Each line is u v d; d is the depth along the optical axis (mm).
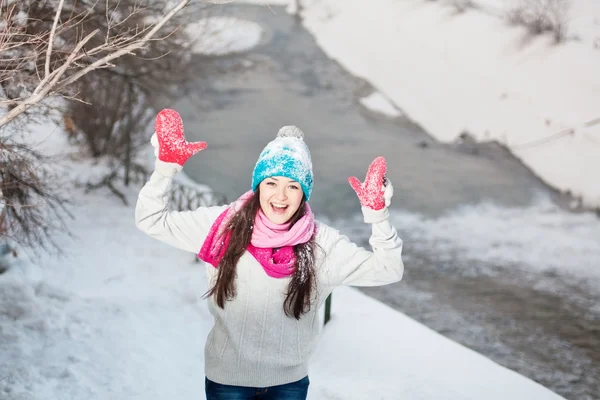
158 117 2559
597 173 17266
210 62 12297
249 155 17906
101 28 6699
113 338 5531
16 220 6449
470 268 12961
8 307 5590
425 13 25656
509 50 22391
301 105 21750
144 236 10078
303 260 2613
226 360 2689
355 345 5523
